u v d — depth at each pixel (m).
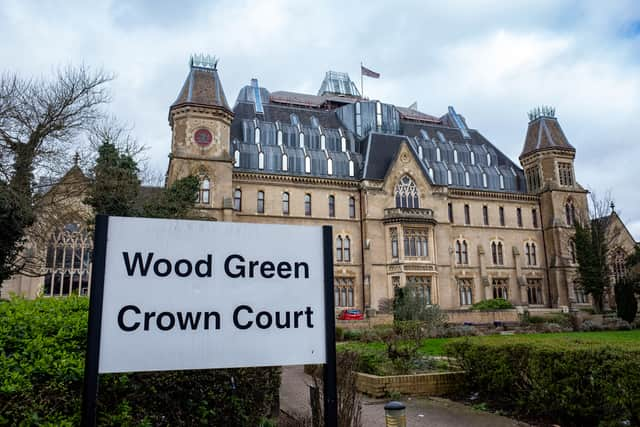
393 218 54.69
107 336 4.45
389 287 54.09
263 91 77.44
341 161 58.16
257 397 7.09
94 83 31.67
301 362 5.05
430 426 10.54
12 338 5.36
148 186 40.81
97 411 5.52
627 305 45.41
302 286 5.20
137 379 5.90
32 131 28.58
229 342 4.83
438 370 15.48
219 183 49.00
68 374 5.29
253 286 5.02
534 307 60.94
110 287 4.54
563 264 62.00
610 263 62.22
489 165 68.06
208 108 49.75
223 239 5.00
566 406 9.95
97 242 4.56
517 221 64.25
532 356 10.80
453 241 60.53
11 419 5.00
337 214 55.69
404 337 17.11
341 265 54.38
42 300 7.76
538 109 69.56
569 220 64.56
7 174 27.31
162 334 4.62
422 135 68.44
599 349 9.45
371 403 13.00
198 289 4.82
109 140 32.91
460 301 59.22
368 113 64.75
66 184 30.84
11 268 30.09
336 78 90.88
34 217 27.69
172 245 4.81
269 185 53.97
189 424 6.23
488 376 12.49
